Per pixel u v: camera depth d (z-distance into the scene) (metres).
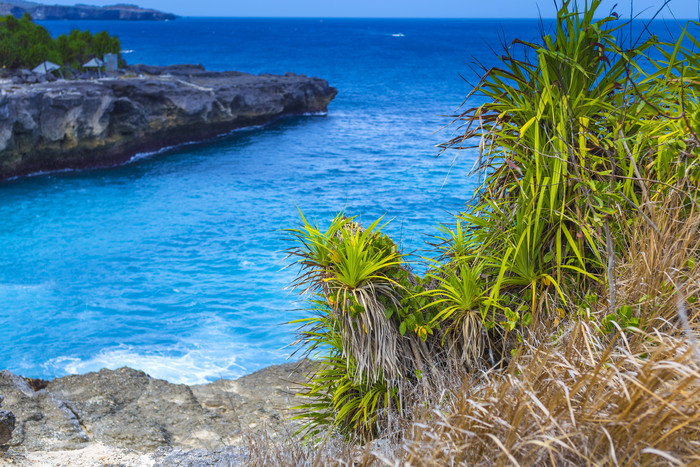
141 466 4.11
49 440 5.70
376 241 3.92
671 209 3.04
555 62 3.42
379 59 137.00
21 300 16.88
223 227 24.45
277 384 8.44
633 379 1.57
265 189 31.70
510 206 3.76
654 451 1.38
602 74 3.78
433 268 3.98
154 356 13.77
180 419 6.98
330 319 4.13
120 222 25.23
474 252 3.88
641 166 3.52
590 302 2.99
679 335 2.37
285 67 115.94
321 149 43.59
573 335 2.19
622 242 3.42
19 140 31.94
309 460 2.72
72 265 19.89
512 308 3.58
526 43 3.43
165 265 19.88
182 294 17.36
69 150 34.59
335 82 91.81
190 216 26.27
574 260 3.46
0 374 7.27
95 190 31.11
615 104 3.54
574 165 3.06
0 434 4.16
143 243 22.31
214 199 29.50
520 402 1.76
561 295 3.17
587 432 1.68
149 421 6.78
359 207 27.50
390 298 3.81
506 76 3.52
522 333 3.14
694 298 2.54
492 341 3.68
